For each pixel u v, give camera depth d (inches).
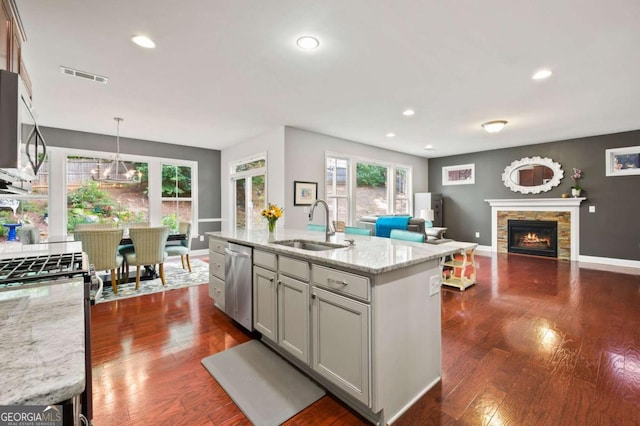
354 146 244.7
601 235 227.1
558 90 135.7
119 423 64.2
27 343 27.3
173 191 249.9
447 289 159.8
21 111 45.0
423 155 311.7
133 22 84.0
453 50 100.7
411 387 70.6
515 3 76.9
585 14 81.2
